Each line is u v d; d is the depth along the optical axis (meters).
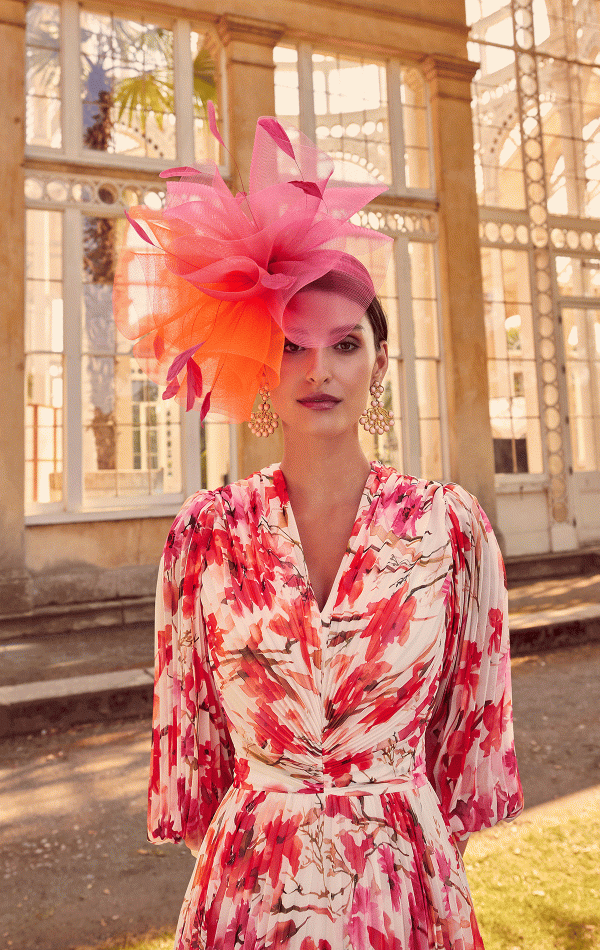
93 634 6.65
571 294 10.11
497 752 1.00
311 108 8.52
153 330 0.93
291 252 0.87
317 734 0.85
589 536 9.88
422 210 8.90
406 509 0.93
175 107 7.87
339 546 0.92
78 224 7.35
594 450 10.12
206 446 7.84
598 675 5.13
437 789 1.03
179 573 0.97
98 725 4.46
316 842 0.82
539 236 9.88
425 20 8.90
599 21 10.60
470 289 8.91
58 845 2.92
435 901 0.83
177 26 7.87
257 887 0.82
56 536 7.03
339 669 0.85
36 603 6.86
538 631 5.91
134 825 3.10
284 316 0.85
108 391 7.46
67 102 7.40
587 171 10.46
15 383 6.86
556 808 3.07
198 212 0.89
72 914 2.41
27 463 7.15
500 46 9.87
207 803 1.02
